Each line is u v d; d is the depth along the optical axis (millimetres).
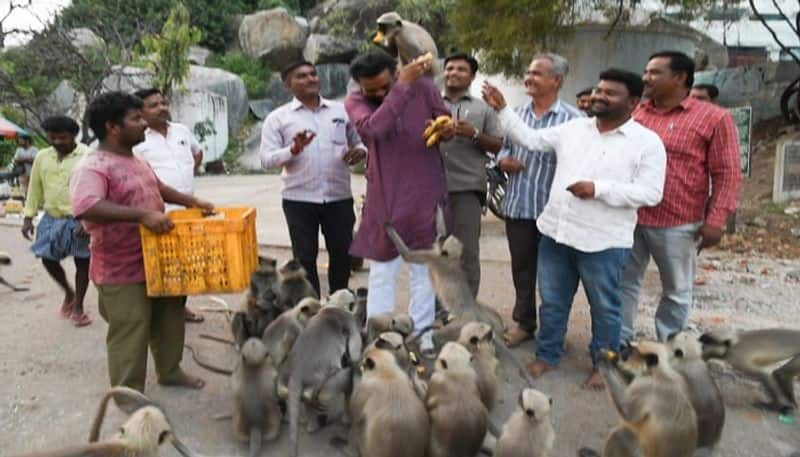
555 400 4723
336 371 4105
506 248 9328
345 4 30062
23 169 17281
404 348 4000
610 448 3639
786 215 11289
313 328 4156
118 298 4258
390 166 4684
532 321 5824
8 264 7434
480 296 7270
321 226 6207
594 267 4625
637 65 13023
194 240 4137
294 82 5938
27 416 4484
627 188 4391
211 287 4191
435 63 4883
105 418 4434
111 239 4195
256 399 3957
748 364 4523
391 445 3324
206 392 4848
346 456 3945
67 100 24250
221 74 27688
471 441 3512
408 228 4723
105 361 5457
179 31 23297
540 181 5430
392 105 4301
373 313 4898
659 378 3533
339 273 6285
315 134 5707
